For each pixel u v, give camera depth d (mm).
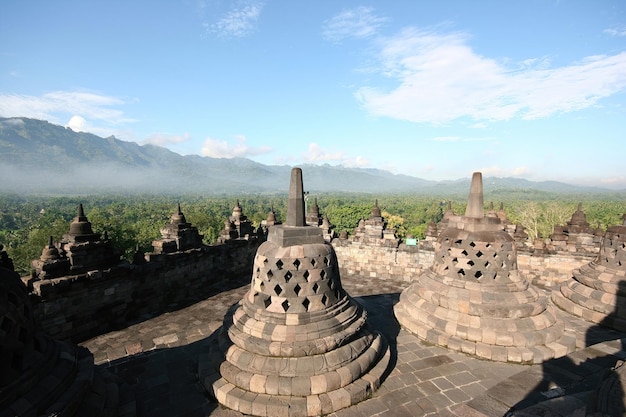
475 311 11133
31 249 39938
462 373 9852
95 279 13055
